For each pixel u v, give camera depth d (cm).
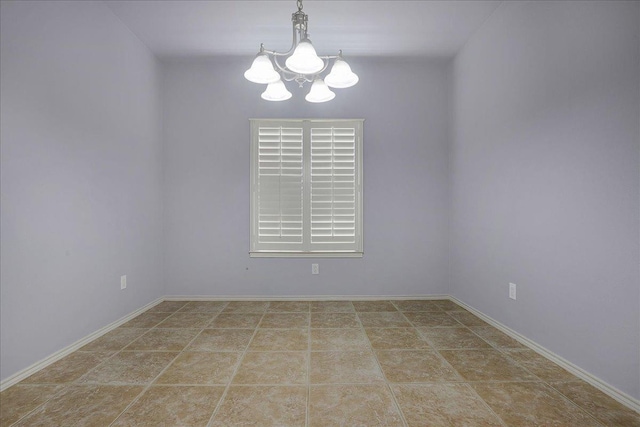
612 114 161
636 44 150
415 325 271
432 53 337
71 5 220
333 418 146
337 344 230
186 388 171
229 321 282
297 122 353
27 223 186
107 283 258
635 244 151
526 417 147
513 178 240
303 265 353
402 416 148
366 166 355
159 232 342
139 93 306
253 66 180
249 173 353
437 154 358
